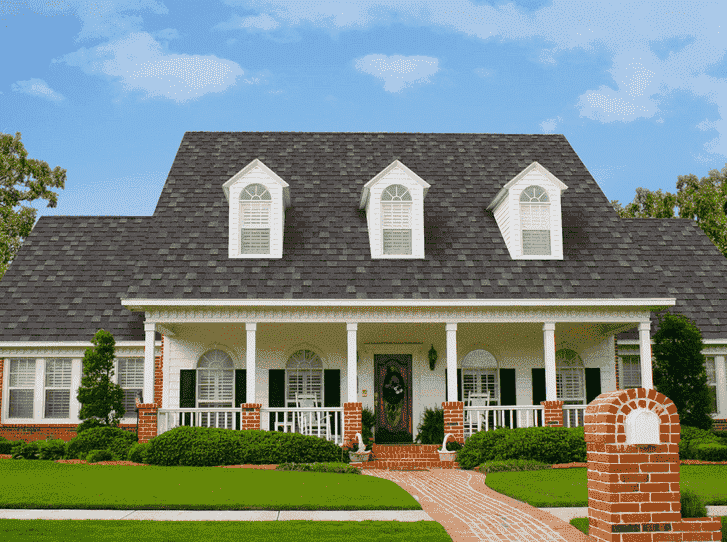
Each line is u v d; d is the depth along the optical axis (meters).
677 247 24.56
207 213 21.30
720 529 7.85
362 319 18.89
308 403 21.03
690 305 22.62
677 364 19.83
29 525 9.24
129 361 22.12
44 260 23.41
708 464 16.41
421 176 23.14
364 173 23.14
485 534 8.92
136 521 9.59
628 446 7.86
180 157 23.45
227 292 18.72
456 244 20.72
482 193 22.64
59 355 21.55
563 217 21.81
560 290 19.34
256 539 8.53
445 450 17.98
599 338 22.00
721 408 22.20
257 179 20.42
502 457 16.84
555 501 10.99
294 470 15.27
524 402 21.55
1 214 38.97
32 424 21.41
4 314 21.66
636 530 7.75
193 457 16.11
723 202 40.97
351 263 19.86
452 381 18.73
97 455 16.69
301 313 18.78
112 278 23.03
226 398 21.06
